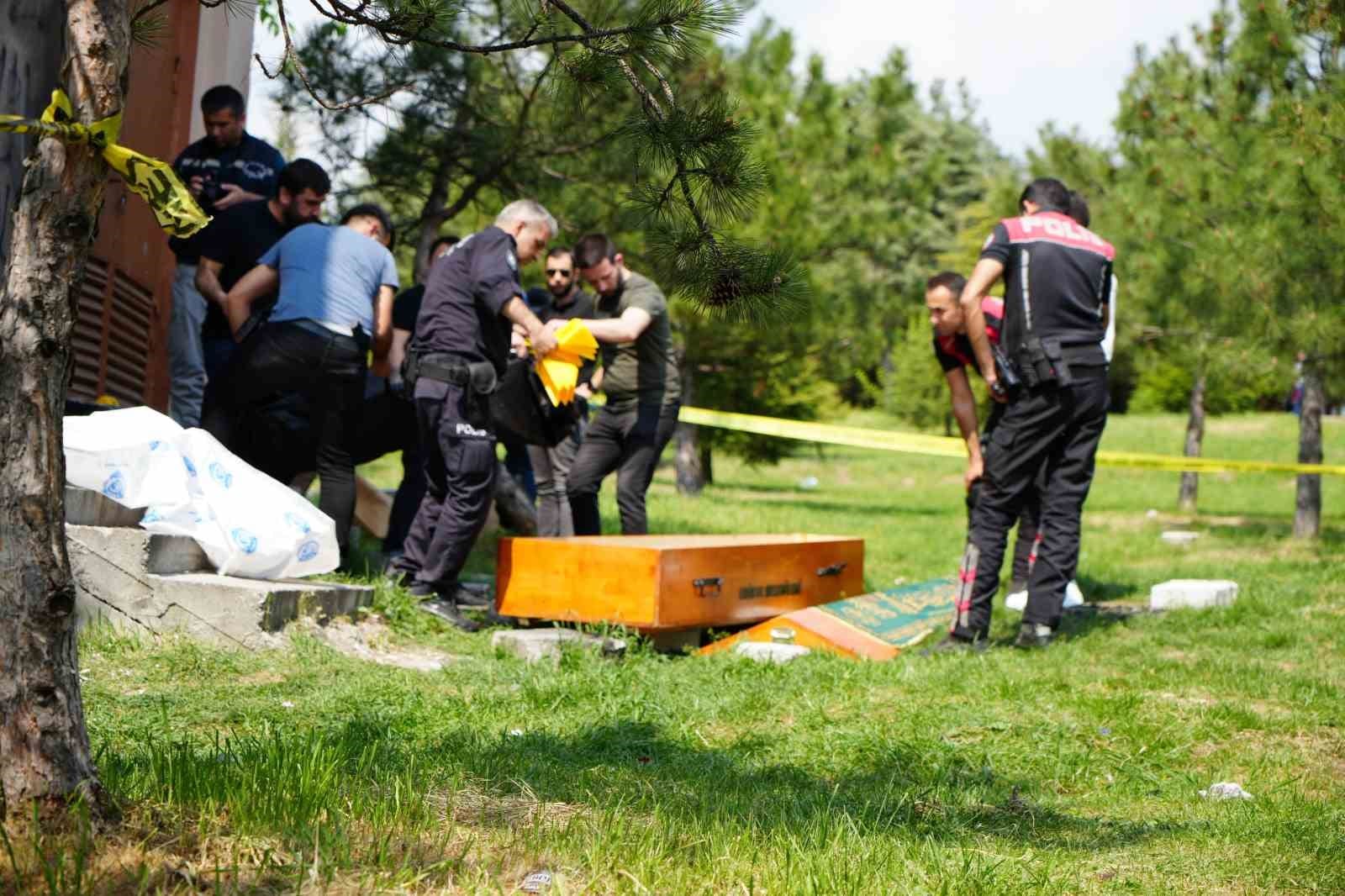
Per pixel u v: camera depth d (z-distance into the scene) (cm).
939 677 614
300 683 523
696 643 718
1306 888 325
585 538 748
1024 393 716
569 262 881
